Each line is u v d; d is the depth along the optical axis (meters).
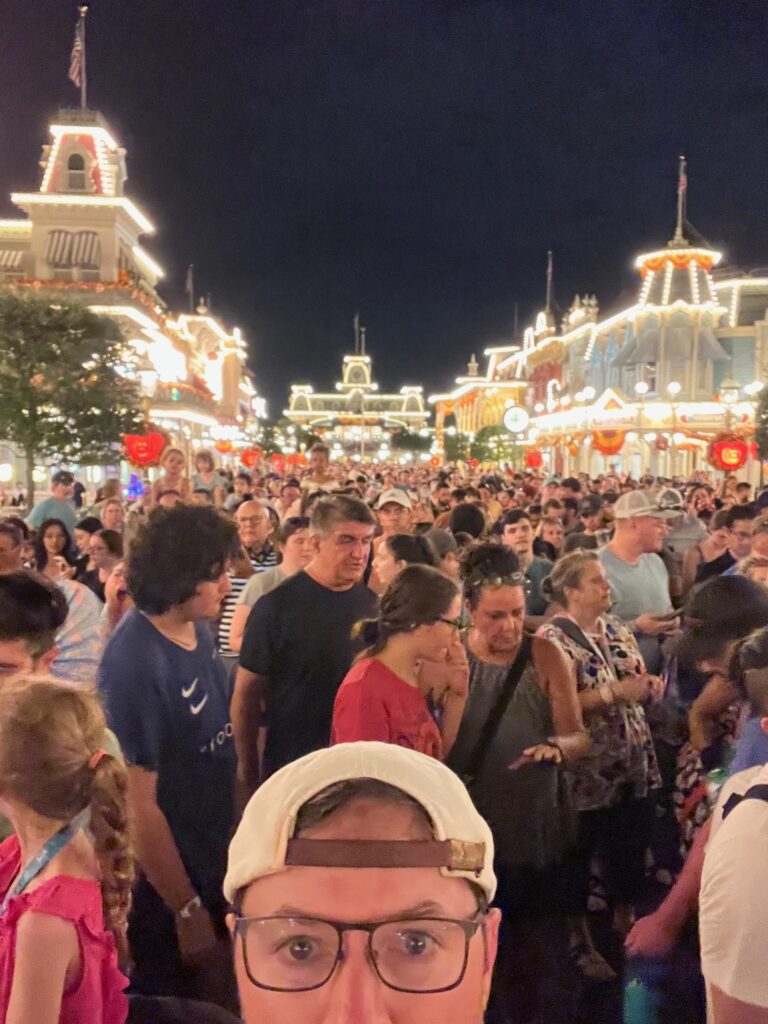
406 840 1.09
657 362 46.94
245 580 5.77
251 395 103.31
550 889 3.38
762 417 29.94
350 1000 1.02
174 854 2.74
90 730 2.03
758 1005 1.71
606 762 3.91
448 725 3.26
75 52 38.28
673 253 46.75
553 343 67.00
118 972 1.94
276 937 1.05
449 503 13.01
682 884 2.80
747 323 50.75
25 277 37.22
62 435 20.31
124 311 34.28
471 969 1.08
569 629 4.07
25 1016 1.73
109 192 38.69
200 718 2.96
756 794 1.87
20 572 3.00
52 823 1.94
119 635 2.93
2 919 1.86
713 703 3.33
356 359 158.38
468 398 100.38
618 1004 3.50
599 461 48.81
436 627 3.06
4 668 2.81
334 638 3.80
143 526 2.98
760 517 5.81
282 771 1.19
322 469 10.89
